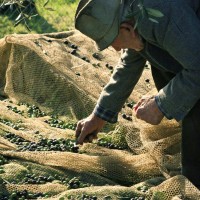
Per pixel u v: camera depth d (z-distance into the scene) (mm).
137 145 3234
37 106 3854
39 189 2855
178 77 2629
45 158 3090
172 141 3119
